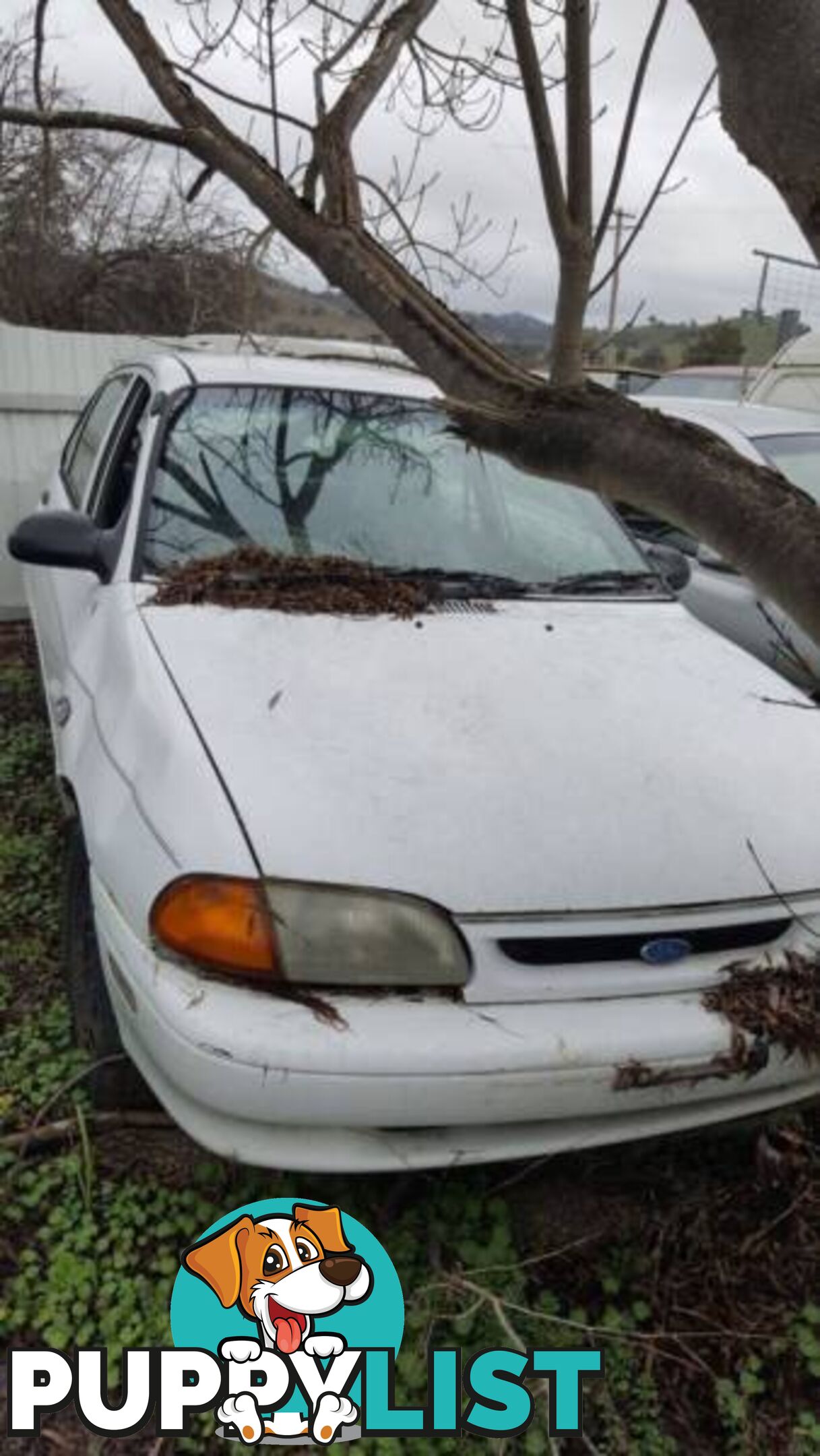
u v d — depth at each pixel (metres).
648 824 2.16
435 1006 1.96
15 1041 2.71
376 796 2.10
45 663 3.66
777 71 1.33
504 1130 2.00
